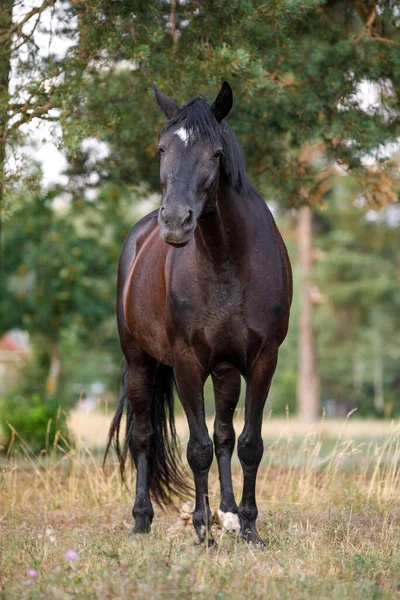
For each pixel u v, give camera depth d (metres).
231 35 11.06
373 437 22.56
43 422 18.14
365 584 6.18
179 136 7.42
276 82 12.87
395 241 58.62
